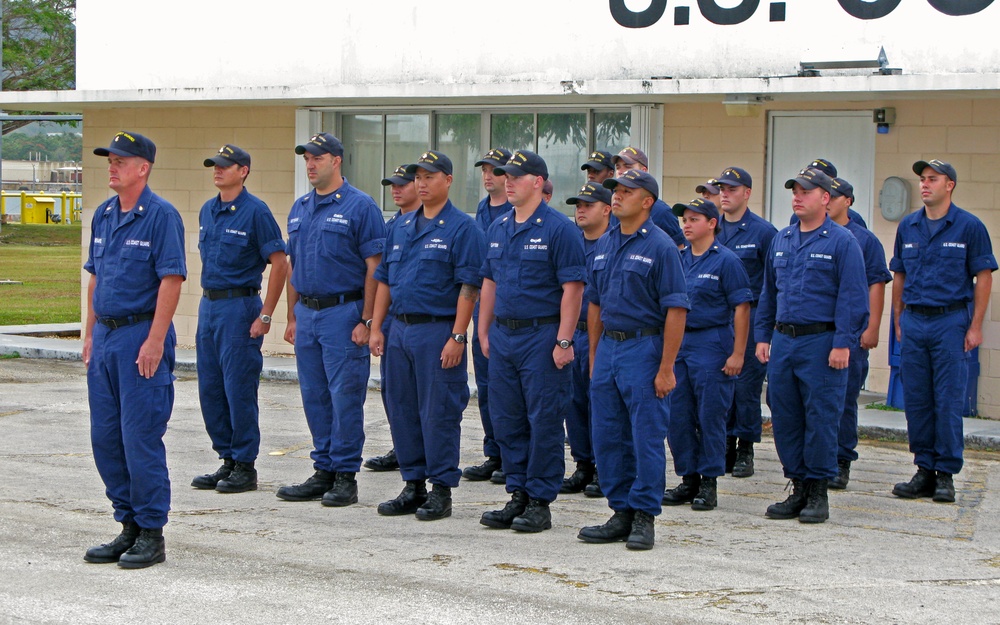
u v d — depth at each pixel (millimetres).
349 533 7602
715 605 6191
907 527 7984
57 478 9094
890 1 11688
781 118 12883
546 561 6973
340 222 8328
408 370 8055
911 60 11648
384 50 14289
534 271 7520
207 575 6625
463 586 6465
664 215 9078
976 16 11328
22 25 42844
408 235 8016
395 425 8156
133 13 15742
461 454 10305
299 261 8492
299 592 6328
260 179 15594
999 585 6633
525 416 7785
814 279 7980
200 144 15969
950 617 6059
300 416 12109
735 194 9656
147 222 6738
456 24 13859
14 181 81312
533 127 14320
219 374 8820
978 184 11891
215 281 8688
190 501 8461
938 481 8797
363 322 8398
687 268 8523
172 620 5863
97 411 6824
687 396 8422
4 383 13836
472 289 7883
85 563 6840
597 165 9328
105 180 16984
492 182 9461
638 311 7188
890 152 12297
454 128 14758
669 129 13375
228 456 8953
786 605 6203
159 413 6762
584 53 13195
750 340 9461
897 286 9188
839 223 9141
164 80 15617
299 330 8539
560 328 7504
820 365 7965
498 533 7660
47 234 44938
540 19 13398
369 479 9352
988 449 10773
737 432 9531
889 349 12000
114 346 6715
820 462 8062
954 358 8680
